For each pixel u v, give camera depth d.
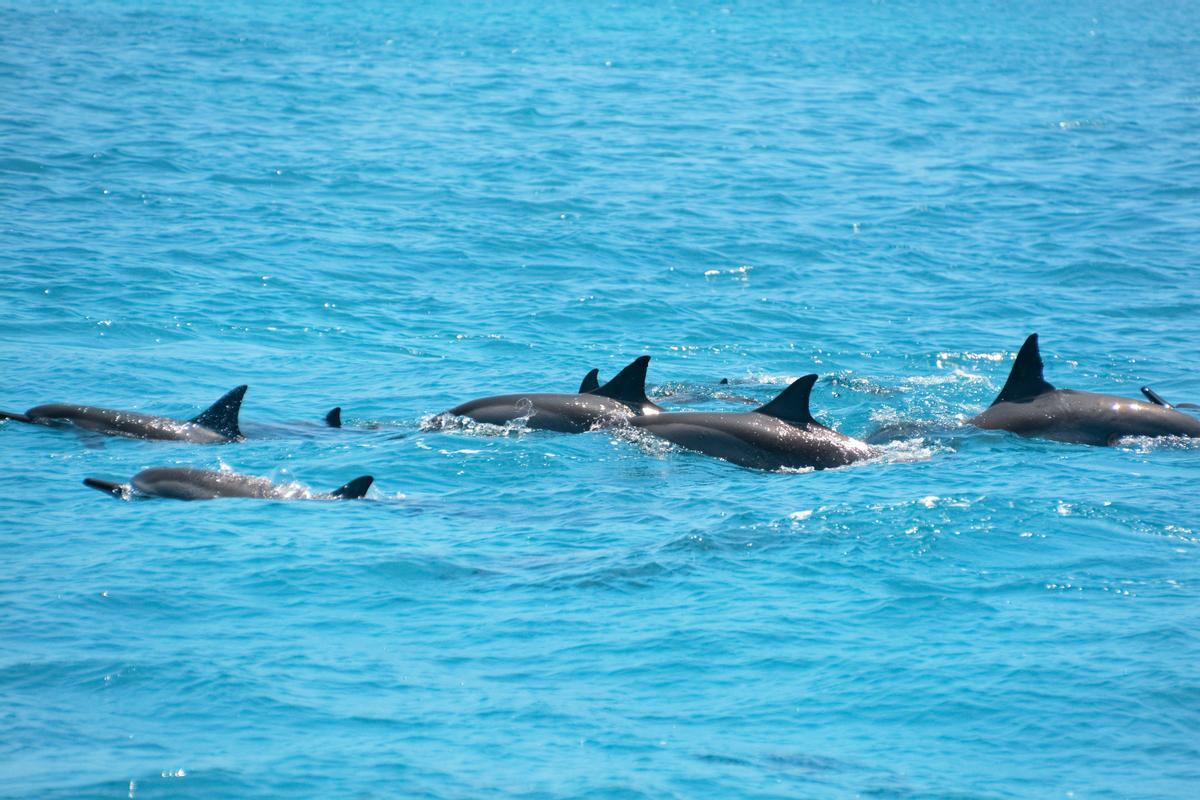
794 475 58.91
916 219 122.56
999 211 126.38
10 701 35.06
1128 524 50.22
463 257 103.69
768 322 89.06
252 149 144.00
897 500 53.41
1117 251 109.19
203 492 52.62
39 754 32.47
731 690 36.66
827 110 198.12
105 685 36.12
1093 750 33.44
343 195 124.06
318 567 45.03
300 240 105.44
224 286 91.00
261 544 47.16
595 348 81.88
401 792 31.16
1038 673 37.41
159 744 33.16
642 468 59.31
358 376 74.62
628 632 40.28
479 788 31.41
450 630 40.34
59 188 117.56
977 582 44.28
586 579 44.38
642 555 46.66
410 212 118.25
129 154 135.00
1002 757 33.19
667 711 35.50
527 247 107.69
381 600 42.53
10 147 133.50
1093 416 64.00
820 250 110.06
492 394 71.50
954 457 60.88
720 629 40.38
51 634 39.09
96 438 60.31
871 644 39.44
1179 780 32.03
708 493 55.38
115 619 40.38
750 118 187.25
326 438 62.41
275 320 84.69
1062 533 49.09
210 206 115.19
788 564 45.94
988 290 97.75
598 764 32.62
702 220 119.69
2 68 193.50
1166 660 38.00
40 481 53.91
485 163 144.25
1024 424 64.56
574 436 63.94
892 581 44.34
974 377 77.06
